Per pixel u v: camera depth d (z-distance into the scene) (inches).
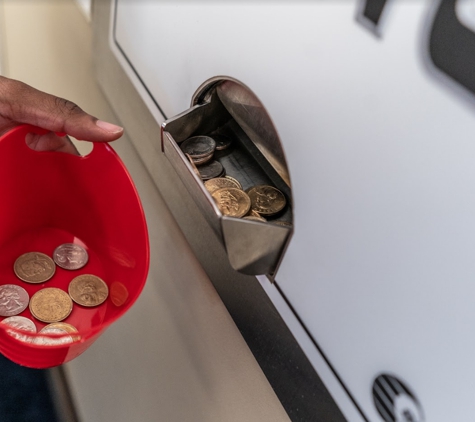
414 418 18.5
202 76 24.1
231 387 26.4
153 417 25.5
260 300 25.2
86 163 25.5
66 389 27.0
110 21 32.8
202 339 27.9
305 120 18.1
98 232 28.3
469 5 12.5
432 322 16.4
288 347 24.2
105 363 27.0
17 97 25.5
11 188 26.0
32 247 28.9
